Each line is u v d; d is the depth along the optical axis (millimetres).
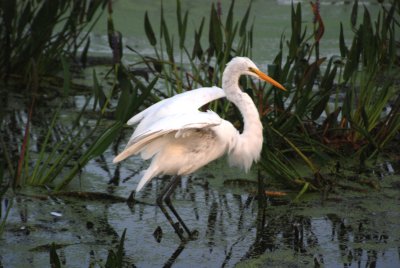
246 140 9055
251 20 18031
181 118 7559
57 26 17188
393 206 9680
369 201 9820
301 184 10047
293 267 8008
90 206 9477
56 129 12352
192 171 8852
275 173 10047
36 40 13875
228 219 9273
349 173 10766
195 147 8578
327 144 11312
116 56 11672
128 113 9344
